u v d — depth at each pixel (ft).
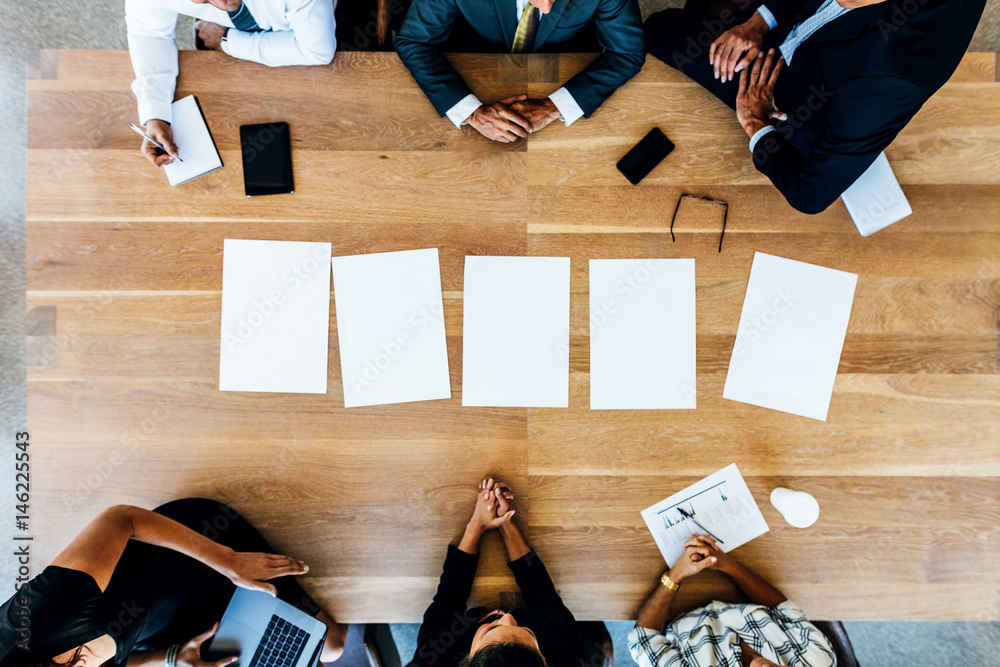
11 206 6.16
